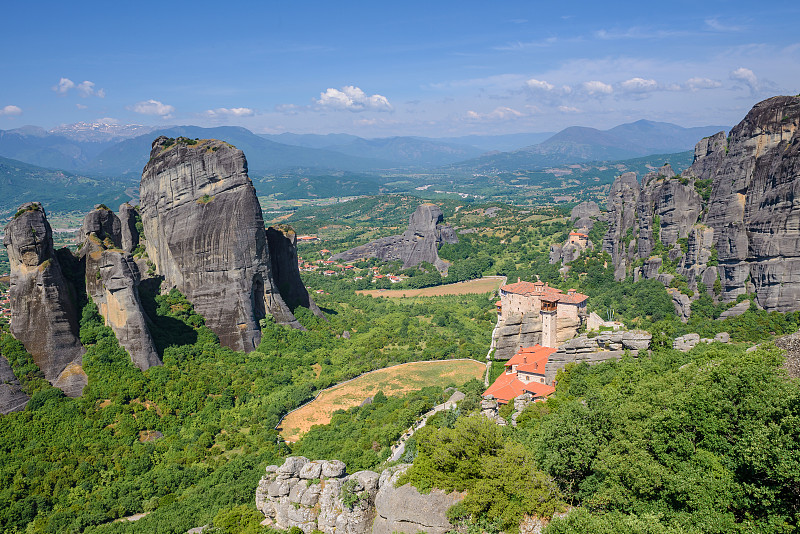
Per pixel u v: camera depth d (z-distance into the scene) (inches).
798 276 4736.7
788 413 1899.6
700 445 2059.5
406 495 2317.9
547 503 2082.9
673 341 3885.3
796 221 4746.6
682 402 2161.7
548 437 2304.4
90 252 4598.9
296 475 2684.5
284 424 4335.6
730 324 4872.0
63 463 3481.8
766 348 2743.6
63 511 3161.9
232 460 3718.0
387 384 5103.3
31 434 3629.4
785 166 4906.5
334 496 2546.8
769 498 1745.8
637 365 3474.4
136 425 3882.9
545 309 4761.3
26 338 4045.3
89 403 3927.2
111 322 4372.5
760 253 5032.0
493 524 2080.5
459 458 2380.7
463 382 5036.9
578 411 2364.7
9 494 3213.6
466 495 2234.3
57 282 4195.4
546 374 4023.1
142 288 5221.5
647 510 1863.9
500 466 2225.6
